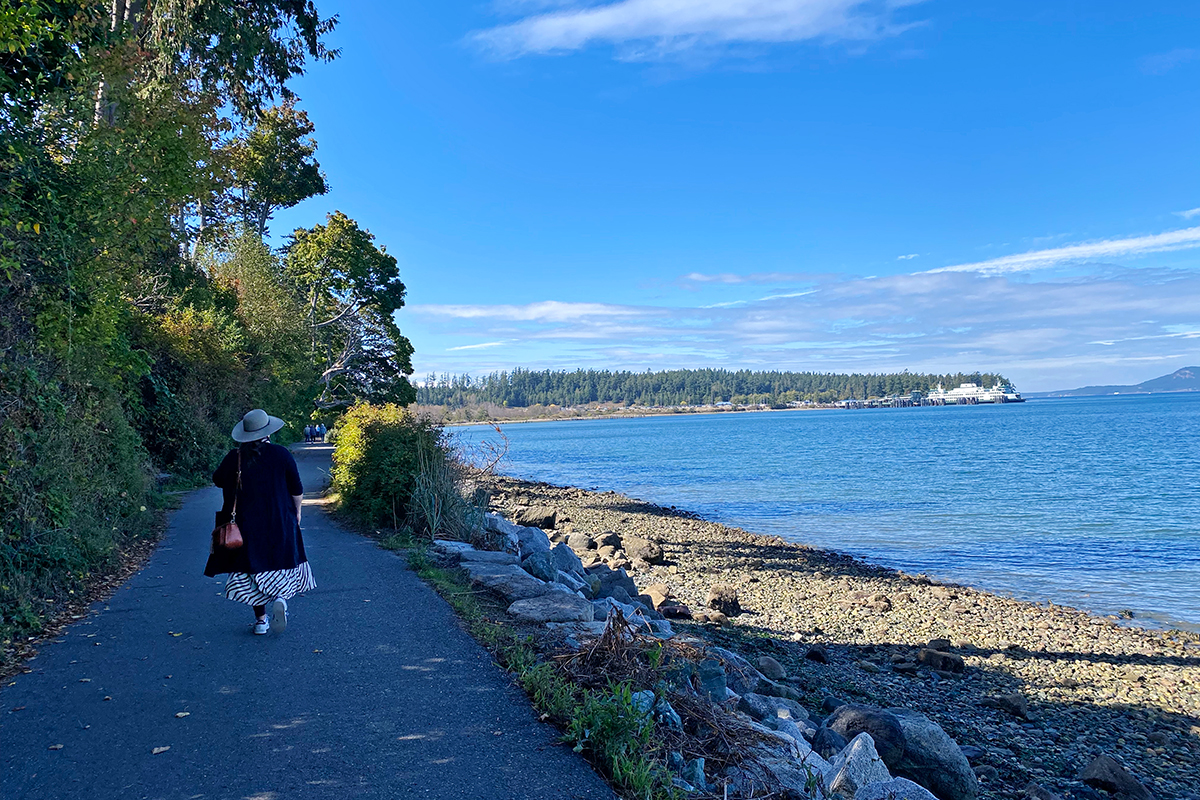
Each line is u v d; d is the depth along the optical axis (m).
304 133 40.69
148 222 10.34
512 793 3.53
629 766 3.66
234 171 34.47
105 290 9.87
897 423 132.12
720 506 29.83
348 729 4.20
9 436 6.66
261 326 32.56
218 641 5.74
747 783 4.00
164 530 10.97
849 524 24.88
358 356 55.72
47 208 8.15
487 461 13.03
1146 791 6.62
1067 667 10.56
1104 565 18.22
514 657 5.29
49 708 4.41
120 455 10.28
